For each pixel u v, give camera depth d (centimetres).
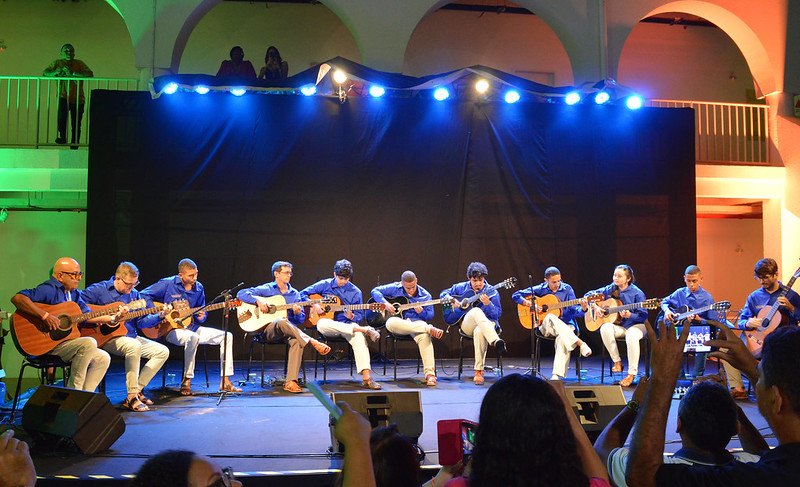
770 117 1072
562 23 995
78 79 930
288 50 1200
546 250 941
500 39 1241
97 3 1205
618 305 755
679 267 962
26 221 1166
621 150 959
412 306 760
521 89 915
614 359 743
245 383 741
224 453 464
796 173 1053
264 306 703
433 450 468
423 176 923
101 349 604
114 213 871
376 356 926
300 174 907
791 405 153
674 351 163
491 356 949
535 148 943
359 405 463
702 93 1294
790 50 1066
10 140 1152
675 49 1293
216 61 1188
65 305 584
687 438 233
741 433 259
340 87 903
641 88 1278
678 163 970
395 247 916
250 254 895
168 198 880
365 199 914
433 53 1223
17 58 1180
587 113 955
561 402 149
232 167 895
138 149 877
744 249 1362
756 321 662
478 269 764
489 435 145
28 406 484
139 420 566
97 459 451
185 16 930
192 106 888
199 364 878
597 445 207
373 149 916
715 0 1040
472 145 934
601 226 950
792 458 151
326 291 761
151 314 656
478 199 933
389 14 964
